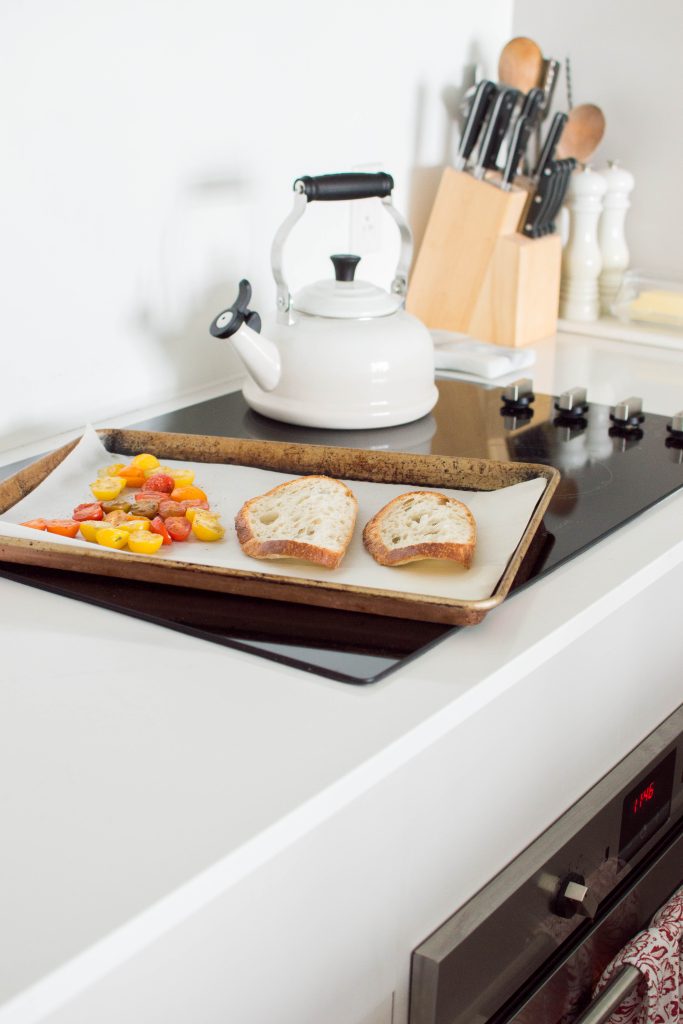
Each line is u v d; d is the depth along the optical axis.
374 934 0.68
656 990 0.85
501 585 0.73
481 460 0.95
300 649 0.70
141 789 0.56
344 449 0.99
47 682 0.67
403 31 1.48
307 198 1.10
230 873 0.51
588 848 0.87
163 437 1.04
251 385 1.20
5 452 1.10
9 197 1.05
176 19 1.16
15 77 1.02
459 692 0.66
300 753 0.59
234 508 0.92
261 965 0.59
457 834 0.73
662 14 1.56
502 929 0.77
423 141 1.58
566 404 1.19
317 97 1.37
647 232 1.68
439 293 1.59
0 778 0.57
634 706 0.96
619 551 0.87
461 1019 0.75
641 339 1.59
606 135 1.68
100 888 0.49
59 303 1.13
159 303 1.25
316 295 1.15
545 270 1.56
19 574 0.81
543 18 1.67
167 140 1.19
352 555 0.83
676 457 1.09
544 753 0.82
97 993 0.50
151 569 0.77
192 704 0.64
